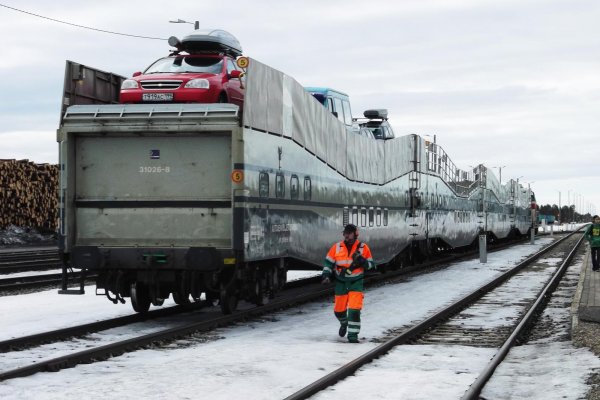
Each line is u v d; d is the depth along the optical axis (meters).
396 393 8.36
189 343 11.69
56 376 9.05
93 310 15.58
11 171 45.31
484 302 18.31
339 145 19.31
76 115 13.48
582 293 19.02
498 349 11.54
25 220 46.50
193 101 14.55
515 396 8.48
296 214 15.89
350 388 8.59
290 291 20.59
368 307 16.84
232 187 13.01
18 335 12.23
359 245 12.20
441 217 33.72
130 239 13.67
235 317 14.09
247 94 13.17
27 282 21.52
